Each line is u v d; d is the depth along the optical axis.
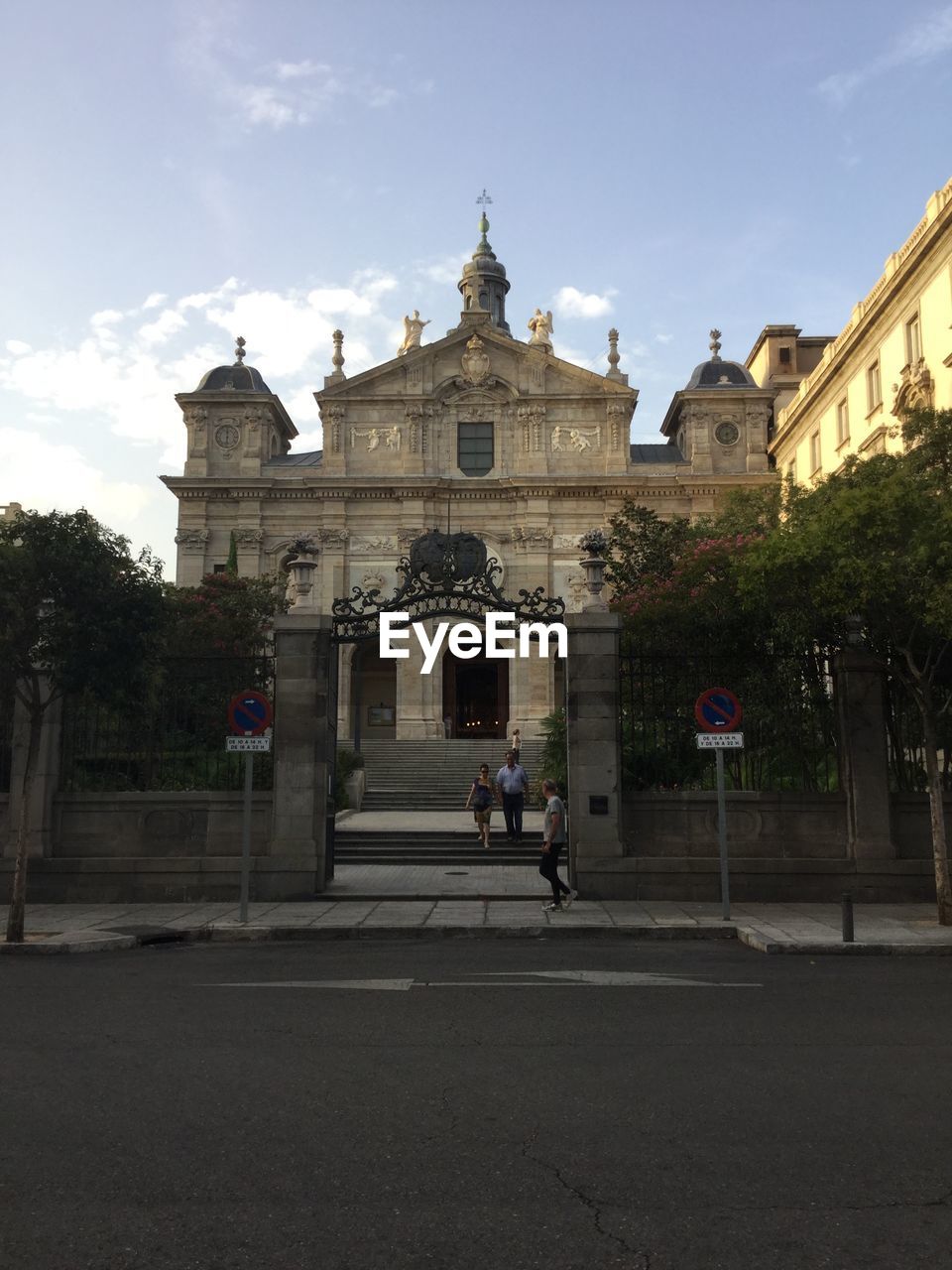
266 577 44.34
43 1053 7.52
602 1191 4.90
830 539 14.62
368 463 52.22
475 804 23.44
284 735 17.36
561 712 31.62
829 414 42.28
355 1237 4.41
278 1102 6.28
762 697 17.56
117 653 14.86
